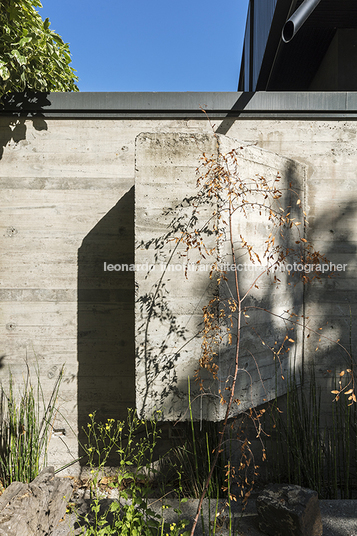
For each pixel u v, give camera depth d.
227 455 2.93
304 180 3.08
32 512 1.94
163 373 2.40
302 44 4.50
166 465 3.00
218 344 2.33
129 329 3.12
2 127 3.10
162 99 3.08
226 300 2.38
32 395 2.97
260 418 2.99
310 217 3.13
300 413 2.92
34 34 2.83
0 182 3.11
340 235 3.13
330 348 3.12
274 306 2.75
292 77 5.38
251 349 2.57
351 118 3.13
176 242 2.40
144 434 3.06
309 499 1.99
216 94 3.09
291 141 3.13
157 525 1.69
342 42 4.18
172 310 2.40
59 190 3.12
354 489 2.84
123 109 3.07
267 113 3.12
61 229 3.13
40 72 3.06
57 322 3.12
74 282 3.13
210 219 2.37
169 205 2.40
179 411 2.40
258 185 2.55
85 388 3.12
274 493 2.11
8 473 2.83
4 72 2.62
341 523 2.13
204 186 2.37
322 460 2.74
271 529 2.01
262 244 2.65
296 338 3.00
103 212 3.13
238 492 2.73
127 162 3.12
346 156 3.14
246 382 2.53
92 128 3.12
